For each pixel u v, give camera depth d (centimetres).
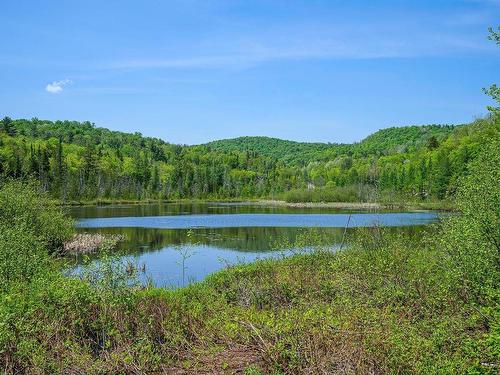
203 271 2288
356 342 698
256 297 1298
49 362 753
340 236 3064
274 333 775
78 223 5091
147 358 775
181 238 3653
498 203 887
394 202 6088
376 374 643
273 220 5438
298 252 1803
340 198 10044
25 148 11944
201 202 12062
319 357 684
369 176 11519
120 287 991
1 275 1100
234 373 723
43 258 1402
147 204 10556
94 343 848
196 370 754
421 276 1079
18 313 820
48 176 9838
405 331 737
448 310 843
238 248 3067
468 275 861
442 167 5853
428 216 4959
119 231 4216
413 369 632
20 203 2567
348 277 1195
